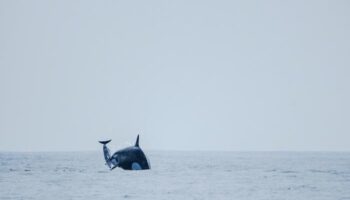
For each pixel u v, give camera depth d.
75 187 138.50
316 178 175.38
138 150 180.88
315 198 120.06
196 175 184.00
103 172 193.25
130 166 179.12
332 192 132.12
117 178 166.50
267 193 128.62
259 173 199.38
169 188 137.62
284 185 149.12
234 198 118.31
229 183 153.12
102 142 171.88
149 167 185.50
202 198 117.81
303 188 141.25
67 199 114.19
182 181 158.25
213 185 146.88
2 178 165.00
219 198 118.00
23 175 178.50
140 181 157.25
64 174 183.00
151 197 118.62
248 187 142.25
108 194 123.50
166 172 196.38
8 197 116.94
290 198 119.56
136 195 122.31
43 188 135.50
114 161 173.75
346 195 125.88
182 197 119.25
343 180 167.50
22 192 126.62
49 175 177.62
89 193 125.31
